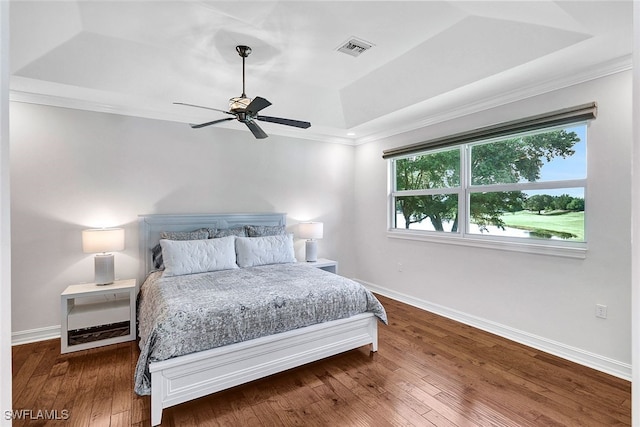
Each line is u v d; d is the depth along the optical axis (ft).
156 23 7.67
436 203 12.73
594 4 5.66
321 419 6.39
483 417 6.40
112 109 10.91
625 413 6.48
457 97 10.16
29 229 9.83
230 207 13.28
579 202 8.66
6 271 1.80
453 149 12.07
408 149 13.32
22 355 8.95
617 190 7.76
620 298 7.73
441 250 12.19
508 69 8.16
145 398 7.02
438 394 7.18
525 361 8.59
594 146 8.13
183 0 6.85
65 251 10.29
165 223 11.72
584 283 8.34
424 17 7.43
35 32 7.43
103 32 8.01
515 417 6.40
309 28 7.88
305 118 12.89
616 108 7.75
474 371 8.12
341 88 11.84
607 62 7.73
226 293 8.05
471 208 11.44
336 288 8.73
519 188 9.91
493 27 7.39
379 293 15.10
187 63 9.41
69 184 10.35
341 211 16.31
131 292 9.87
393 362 8.61
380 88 11.02
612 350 7.87
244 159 13.58
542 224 9.45
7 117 1.81
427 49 8.73
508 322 10.04
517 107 9.68
